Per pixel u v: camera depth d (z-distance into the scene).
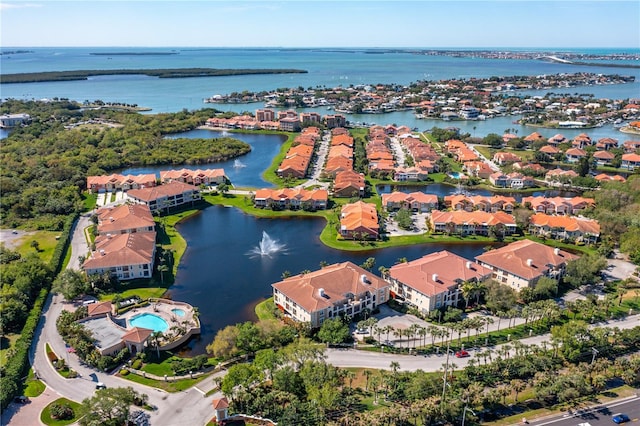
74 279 139.00
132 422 92.62
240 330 116.00
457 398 94.50
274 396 97.62
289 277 145.75
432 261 144.12
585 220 187.75
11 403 97.81
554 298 140.88
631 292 144.12
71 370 107.62
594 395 100.00
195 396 100.44
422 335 121.12
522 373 103.31
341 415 94.25
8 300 128.25
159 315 131.38
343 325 123.00
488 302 132.38
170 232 192.38
